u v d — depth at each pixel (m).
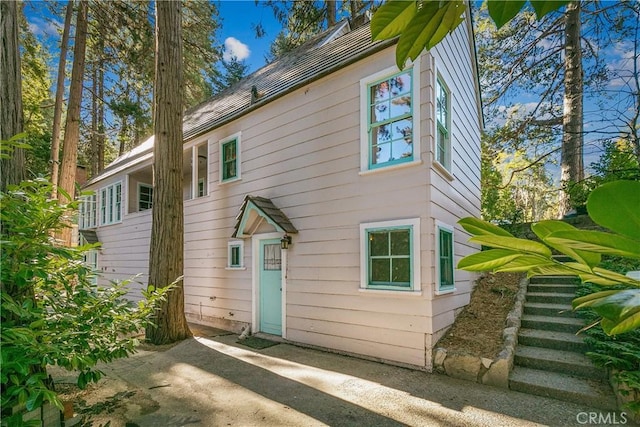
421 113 4.69
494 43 10.93
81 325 2.60
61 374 4.36
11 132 2.57
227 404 3.44
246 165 7.12
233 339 6.21
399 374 4.23
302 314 5.76
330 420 3.10
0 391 2.14
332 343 5.30
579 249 0.60
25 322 2.36
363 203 5.13
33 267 2.18
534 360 4.05
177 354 5.22
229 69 17.94
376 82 5.17
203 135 8.30
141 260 9.89
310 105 5.96
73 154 10.78
